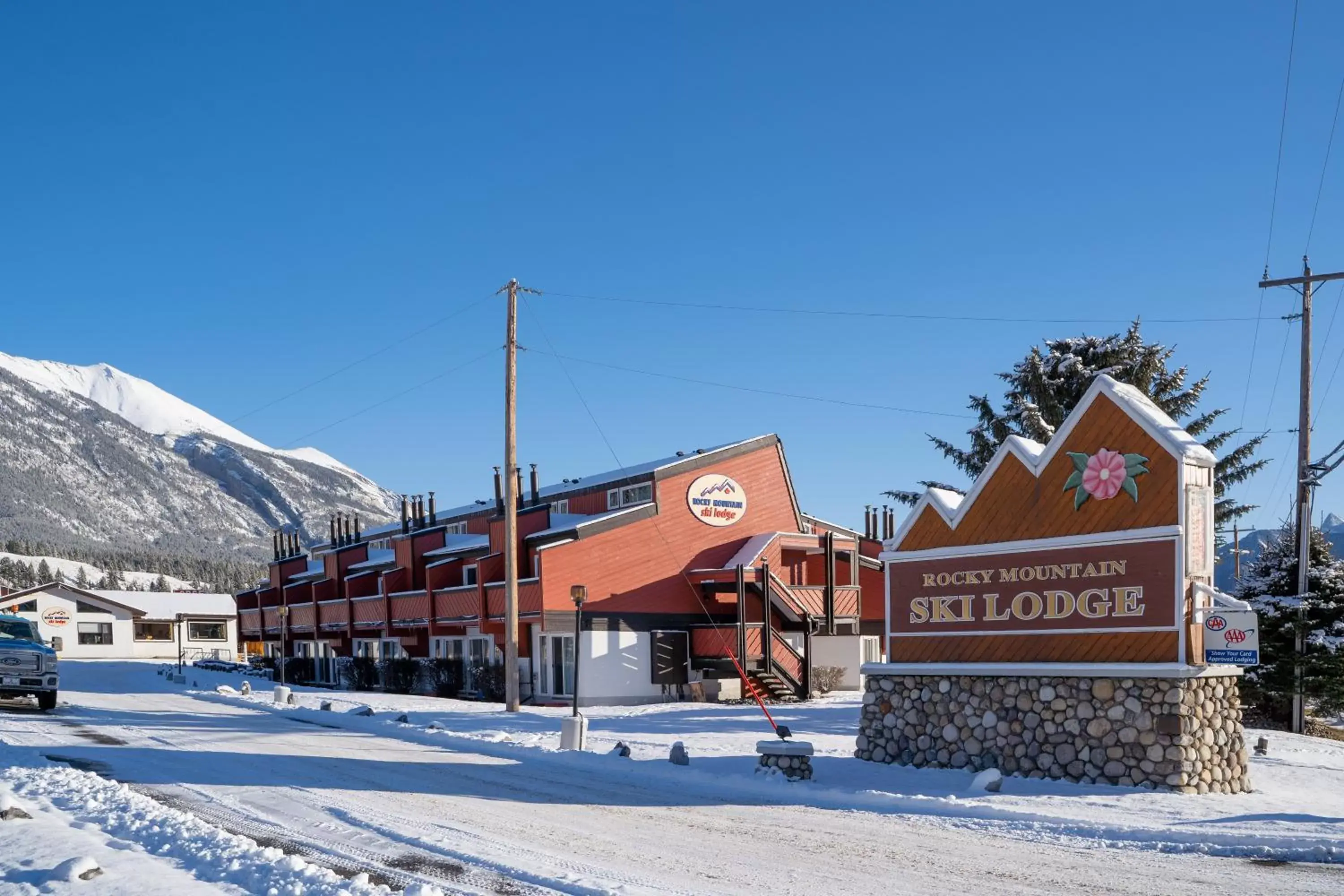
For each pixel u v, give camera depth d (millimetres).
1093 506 16859
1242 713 32625
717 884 9805
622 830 12375
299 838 11453
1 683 26828
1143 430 16406
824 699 36281
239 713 28422
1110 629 16438
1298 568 30812
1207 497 16438
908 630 19000
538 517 38469
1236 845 11633
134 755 18312
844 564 40031
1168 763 15500
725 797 15062
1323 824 12625
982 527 18156
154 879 8906
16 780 14680
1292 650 30109
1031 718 17047
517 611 34594
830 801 14820
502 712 28672
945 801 14258
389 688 41906
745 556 38000
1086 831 12547
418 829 11938
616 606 35812
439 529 45156
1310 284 29094
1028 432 39312
